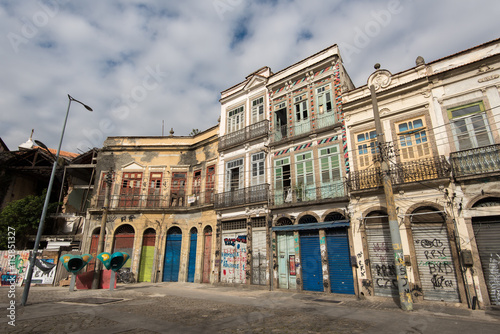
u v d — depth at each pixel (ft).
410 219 39.29
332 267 44.96
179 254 67.51
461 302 33.91
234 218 58.90
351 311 31.60
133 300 38.27
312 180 51.21
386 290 39.81
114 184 73.82
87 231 69.36
